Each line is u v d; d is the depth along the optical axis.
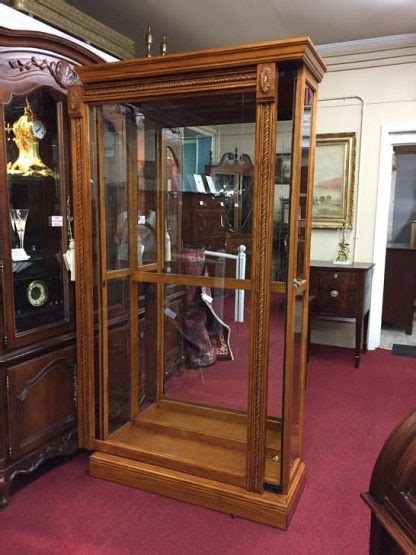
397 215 6.89
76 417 2.32
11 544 1.76
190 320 2.42
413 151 5.97
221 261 2.08
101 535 1.81
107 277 2.23
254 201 1.71
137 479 2.10
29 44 1.94
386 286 5.04
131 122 2.22
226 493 1.92
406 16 3.52
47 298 2.23
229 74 1.70
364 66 4.09
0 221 1.88
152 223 2.35
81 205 2.06
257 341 1.78
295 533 1.84
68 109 2.01
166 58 1.76
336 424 2.82
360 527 1.88
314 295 4.00
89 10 3.37
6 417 1.95
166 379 2.54
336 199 4.34
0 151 1.86
